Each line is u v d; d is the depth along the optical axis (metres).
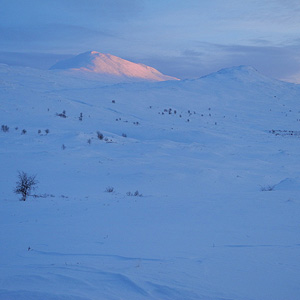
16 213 17.22
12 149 55.78
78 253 9.44
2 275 7.08
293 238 11.56
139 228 13.23
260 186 34.91
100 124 107.56
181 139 92.50
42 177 36.56
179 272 7.49
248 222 14.44
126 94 197.00
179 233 12.29
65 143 64.12
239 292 6.45
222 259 8.77
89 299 5.75
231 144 81.56
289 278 7.32
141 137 96.56
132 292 6.23
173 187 33.16
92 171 40.62
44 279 6.74
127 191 30.47
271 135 115.19
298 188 29.28
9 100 119.44
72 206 19.36
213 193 27.14
